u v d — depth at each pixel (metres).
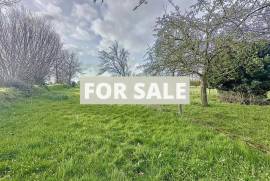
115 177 3.61
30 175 3.65
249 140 5.58
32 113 9.99
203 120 8.42
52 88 34.00
